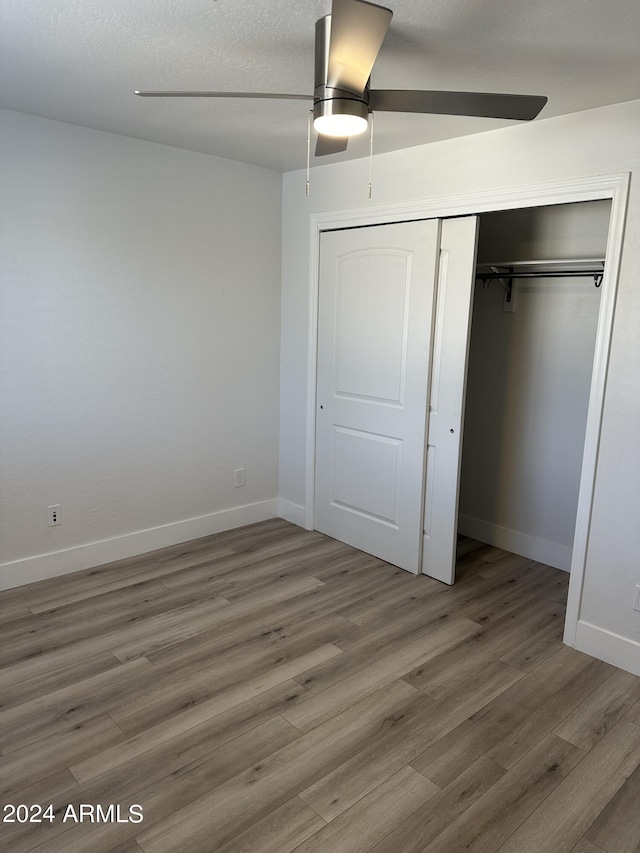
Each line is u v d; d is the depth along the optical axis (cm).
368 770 200
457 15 172
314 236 375
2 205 285
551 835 178
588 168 250
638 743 216
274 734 216
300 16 177
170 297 352
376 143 306
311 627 288
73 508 333
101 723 219
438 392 325
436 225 310
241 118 281
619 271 243
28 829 175
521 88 227
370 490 366
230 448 399
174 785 192
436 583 337
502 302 366
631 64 203
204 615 296
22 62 217
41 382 310
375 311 346
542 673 256
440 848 172
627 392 247
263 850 170
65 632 278
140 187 329
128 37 194
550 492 359
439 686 246
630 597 255
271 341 408
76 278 314
